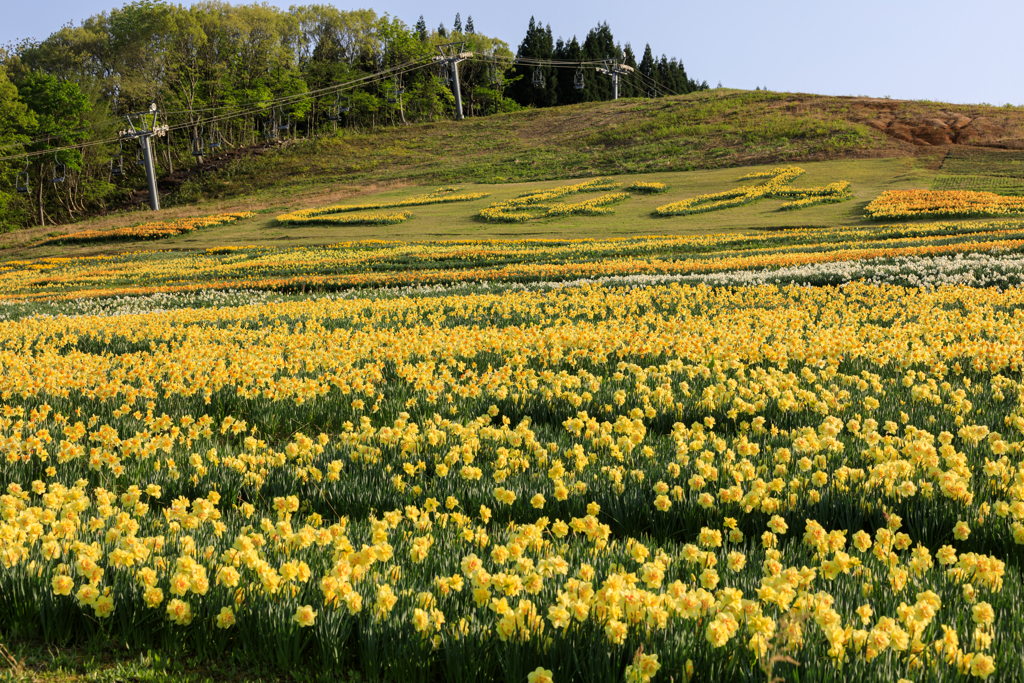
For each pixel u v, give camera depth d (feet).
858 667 8.00
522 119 295.69
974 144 192.03
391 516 12.01
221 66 295.28
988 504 12.87
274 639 9.31
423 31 400.06
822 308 41.93
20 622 9.88
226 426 20.72
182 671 9.16
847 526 12.92
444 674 8.97
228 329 43.11
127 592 9.93
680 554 11.78
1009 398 20.86
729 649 8.46
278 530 11.27
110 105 278.87
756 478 14.23
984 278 48.37
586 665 8.46
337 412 23.38
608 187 187.62
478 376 26.17
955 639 8.05
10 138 226.17
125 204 258.98
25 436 19.72
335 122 334.65
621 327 36.01
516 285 64.03
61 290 96.73
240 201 226.38
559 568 9.84
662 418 20.59
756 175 182.50
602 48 412.98
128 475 17.06
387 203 194.90
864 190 157.58
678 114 261.24
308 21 330.34
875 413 19.90
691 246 105.70
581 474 15.90
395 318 46.09
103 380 25.13
